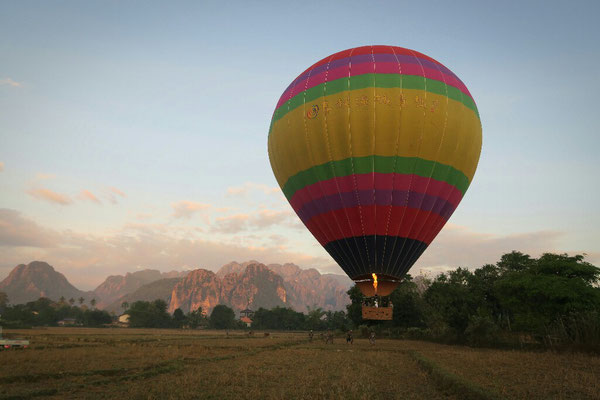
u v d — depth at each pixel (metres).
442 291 61.00
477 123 26.62
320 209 25.83
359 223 24.64
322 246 27.20
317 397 15.18
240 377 19.75
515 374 19.72
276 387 17.28
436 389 17.11
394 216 24.31
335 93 24.80
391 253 24.64
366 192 24.23
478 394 14.38
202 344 45.97
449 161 24.91
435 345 45.47
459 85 26.20
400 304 71.50
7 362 25.55
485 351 34.16
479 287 62.84
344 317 167.50
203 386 17.36
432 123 24.09
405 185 24.14
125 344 45.28
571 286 38.59
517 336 38.12
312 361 27.62
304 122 25.42
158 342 49.66
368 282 25.03
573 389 15.88
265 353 34.56
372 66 25.09
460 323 54.16
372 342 46.97
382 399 14.98
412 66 25.25
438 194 25.00
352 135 24.11
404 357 30.98
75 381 19.16
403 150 23.94
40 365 24.22
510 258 67.00
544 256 44.31
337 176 24.72
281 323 192.62
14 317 187.00
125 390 16.52
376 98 24.03
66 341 50.81
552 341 32.56
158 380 19.14
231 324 197.50
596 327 30.25
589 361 25.12
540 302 39.84
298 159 26.00
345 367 24.00
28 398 15.42
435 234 26.23
